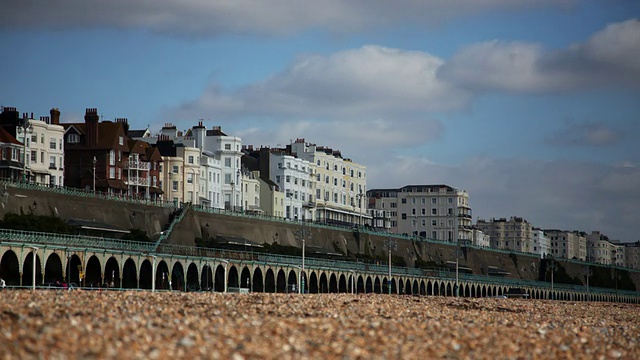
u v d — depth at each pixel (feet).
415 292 647.15
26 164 521.24
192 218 520.83
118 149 580.30
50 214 435.12
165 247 437.17
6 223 401.29
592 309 490.49
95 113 577.02
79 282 400.26
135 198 520.42
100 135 578.66
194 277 481.05
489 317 311.06
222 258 461.78
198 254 453.58
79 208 455.22
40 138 536.42
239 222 563.89
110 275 436.76
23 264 372.38
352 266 568.41
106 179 566.77
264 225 588.91
